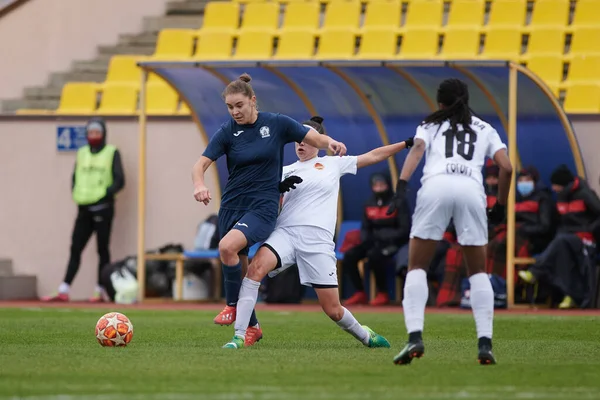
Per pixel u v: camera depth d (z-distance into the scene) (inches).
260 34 2461.9
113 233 2311.8
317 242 1033.5
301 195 1042.1
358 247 2047.2
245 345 1077.8
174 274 2217.0
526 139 2081.7
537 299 1942.7
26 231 2363.4
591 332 1336.1
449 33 2361.0
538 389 729.6
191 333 1288.1
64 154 2353.6
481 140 877.2
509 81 1924.2
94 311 1838.1
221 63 1951.3
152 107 2436.0
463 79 1990.7
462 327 1422.2
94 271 2322.8
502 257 1948.8
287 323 1501.0
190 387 733.9
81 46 2630.4
